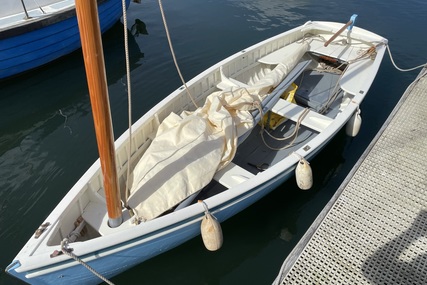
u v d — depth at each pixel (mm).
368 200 4348
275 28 10258
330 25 7336
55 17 7664
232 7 11539
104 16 9258
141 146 4684
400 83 7883
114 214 3422
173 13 11109
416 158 4910
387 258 3732
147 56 8875
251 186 4059
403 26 10406
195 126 4340
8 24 7332
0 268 4363
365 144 6238
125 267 3879
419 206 4258
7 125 6973
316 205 5195
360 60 6508
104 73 2523
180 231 3787
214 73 5801
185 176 3926
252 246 4684
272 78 5543
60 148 6348
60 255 3145
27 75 8281
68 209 3566
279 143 5656
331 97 6266
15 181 5645
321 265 3691
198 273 4422
